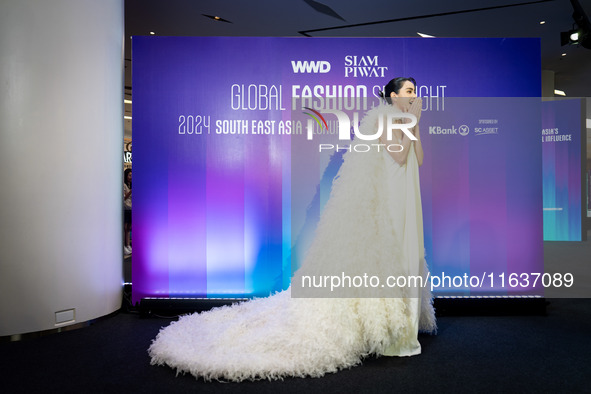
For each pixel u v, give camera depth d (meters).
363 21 6.12
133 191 3.35
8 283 2.70
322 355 2.13
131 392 1.94
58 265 2.86
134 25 6.16
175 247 3.37
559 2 5.67
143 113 3.36
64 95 2.88
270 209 3.41
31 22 2.76
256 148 3.41
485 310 3.27
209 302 3.29
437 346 2.56
